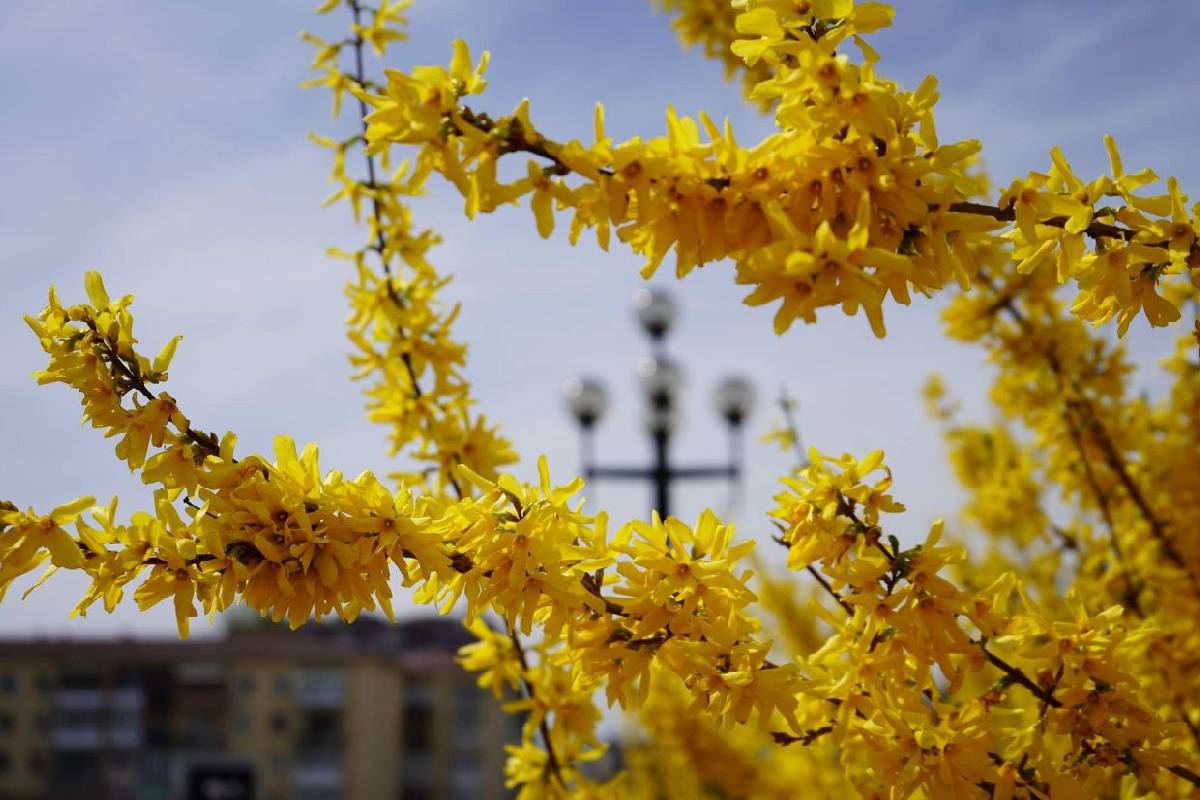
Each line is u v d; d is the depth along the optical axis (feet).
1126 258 11.14
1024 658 13.44
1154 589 24.39
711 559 11.77
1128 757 13.15
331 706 225.35
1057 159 10.84
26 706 223.51
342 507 11.18
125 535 11.48
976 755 12.69
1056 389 24.75
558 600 11.32
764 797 44.93
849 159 10.01
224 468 11.18
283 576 10.78
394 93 10.03
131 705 224.94
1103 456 24.81
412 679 226.99
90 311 12.17
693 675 11.92
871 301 9.57
